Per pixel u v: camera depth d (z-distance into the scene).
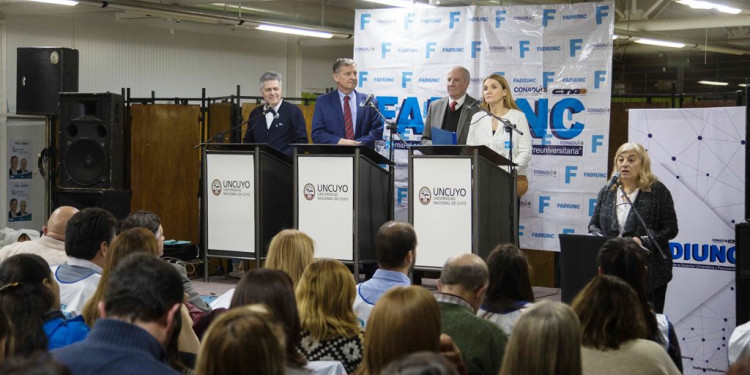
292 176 6.86
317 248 6.11
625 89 16.98
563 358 1.92
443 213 5.69
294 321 2.61
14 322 2.52
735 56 15.97
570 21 7.38
